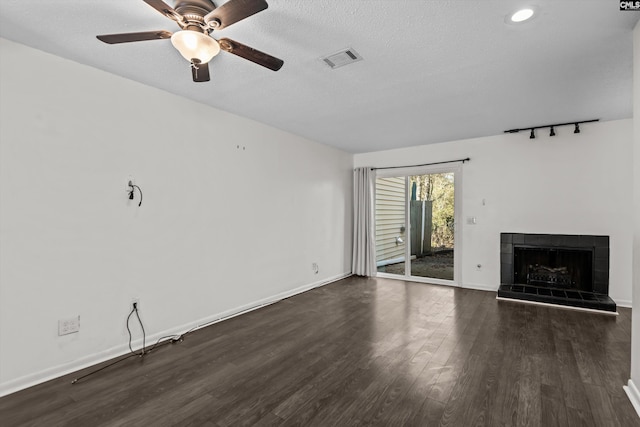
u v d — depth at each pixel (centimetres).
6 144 212
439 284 521
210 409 193
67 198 239
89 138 251
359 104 338
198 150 332
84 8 180
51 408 193
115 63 248
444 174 527
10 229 213
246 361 255
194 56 180
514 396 204
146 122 288
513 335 304
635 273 200
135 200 280
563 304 390
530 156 446
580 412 188
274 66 202
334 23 193
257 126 402
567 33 203
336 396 205
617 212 396
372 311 382
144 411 191
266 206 416
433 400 201
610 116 380
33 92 223
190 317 324
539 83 282
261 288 407
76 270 244
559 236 425
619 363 247
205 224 339
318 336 305
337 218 568
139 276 283
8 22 192
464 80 276
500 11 181
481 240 482
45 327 228
